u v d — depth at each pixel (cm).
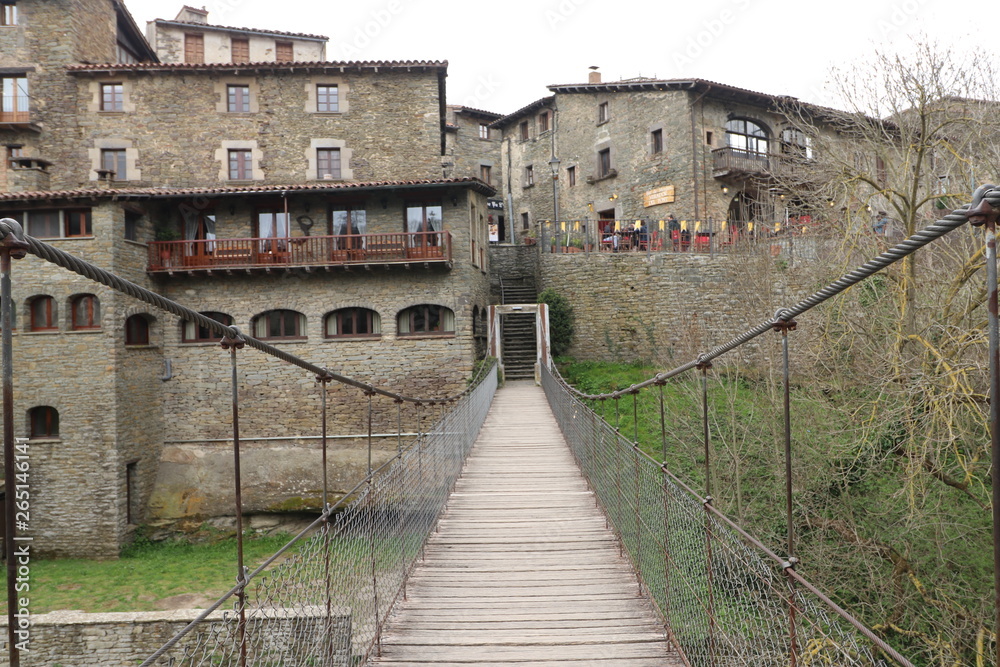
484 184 1867
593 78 2936
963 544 973
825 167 1188
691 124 2381
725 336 1923
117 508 1566
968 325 927
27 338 1588
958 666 822
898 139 1242
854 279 238
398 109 2034
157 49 2334
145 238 1755
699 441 1334
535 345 2314
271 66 1961
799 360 1284
